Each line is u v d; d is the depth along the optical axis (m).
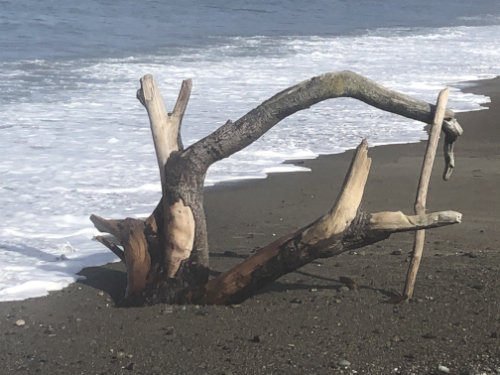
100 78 19.89
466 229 9.67
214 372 6.41
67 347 6.83
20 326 7.20
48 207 10.36
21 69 20.88
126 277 8.30
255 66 22.42
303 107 7.38
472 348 6.75
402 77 20.92
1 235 9.40
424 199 7.40
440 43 29.09
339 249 7.17
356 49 26.84
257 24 34.88
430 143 7.43
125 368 6.50
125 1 37.72
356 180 7.08
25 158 12.41
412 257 7.54
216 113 15.91
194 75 20.59
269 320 7.19
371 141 14.05
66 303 7.68
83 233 9.55
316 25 35.56
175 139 7.58
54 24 29.95
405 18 40.00
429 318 7.23
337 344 6.79
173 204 7.38
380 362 6.53
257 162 12.59
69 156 12.59
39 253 8.91
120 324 7.19
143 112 16.05
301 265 7.26
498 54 26.06
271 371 6.41
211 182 11.56
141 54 24.50
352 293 7.71
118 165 12.20
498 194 11.10
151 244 7.59
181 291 7.49
